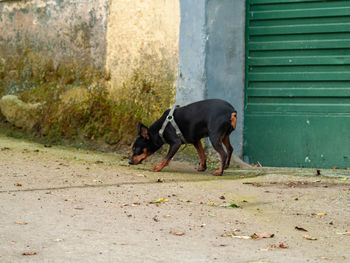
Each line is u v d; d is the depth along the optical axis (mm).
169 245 3352
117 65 9047
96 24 9281
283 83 8648
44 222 3830
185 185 6008
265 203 5047
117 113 8859
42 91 9516
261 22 8750
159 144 7418
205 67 8305
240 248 3338
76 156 7984
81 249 3150
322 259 3109
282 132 8594
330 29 8406
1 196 4719
